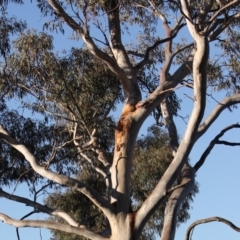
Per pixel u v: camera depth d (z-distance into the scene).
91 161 13.78
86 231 12.20
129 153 12.77
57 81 13.88
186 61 13.27
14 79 14.21
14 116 14.96
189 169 12.55
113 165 12.77
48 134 14.87
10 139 12.79
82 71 14.14
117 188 12.46
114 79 14.34
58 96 13.85
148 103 12.92
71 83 13.98
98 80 14.19
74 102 13.41
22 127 14.95
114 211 12.12
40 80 14.02
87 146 13.59
